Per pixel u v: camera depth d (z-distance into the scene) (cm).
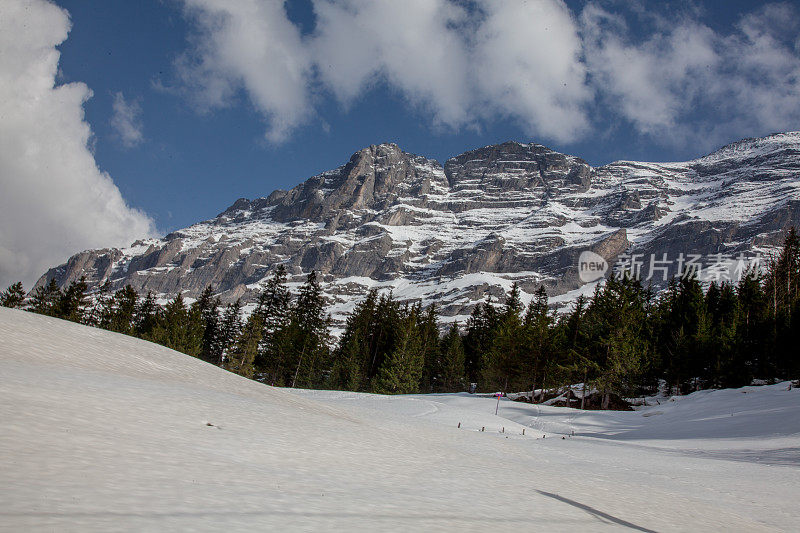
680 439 2872
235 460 729
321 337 8644
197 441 792
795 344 5066
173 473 575
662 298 7600
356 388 7225
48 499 393
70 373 1128
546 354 6456
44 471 471
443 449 1483
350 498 624
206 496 505
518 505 778
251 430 997
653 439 3041
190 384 1538
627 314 5734
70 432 646
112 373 1331
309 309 8631
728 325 5875
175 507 441
